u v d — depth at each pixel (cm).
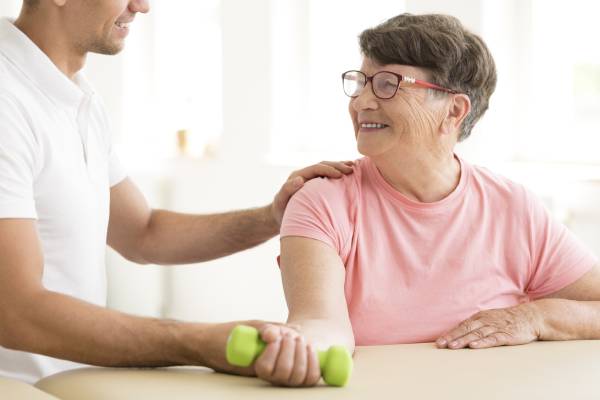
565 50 331
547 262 175
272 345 123
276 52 400
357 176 173
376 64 170
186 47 443
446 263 169
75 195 187
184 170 297
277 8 398
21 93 178
